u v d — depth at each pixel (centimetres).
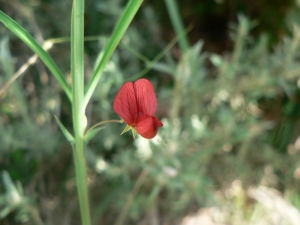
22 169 14
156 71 17
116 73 14
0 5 15
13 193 12
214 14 20
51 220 14
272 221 14
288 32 18
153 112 8
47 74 15
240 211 15
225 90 15
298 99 17
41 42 14
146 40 17
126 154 14
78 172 8
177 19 14
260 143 16
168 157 13
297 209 14
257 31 19
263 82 14
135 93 7
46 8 16
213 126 15
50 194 15
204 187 14
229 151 16
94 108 15
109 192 15
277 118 17
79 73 7
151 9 17
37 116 15
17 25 7
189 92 15
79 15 7
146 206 14
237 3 19
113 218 15
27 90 15
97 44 16
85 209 9
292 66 14
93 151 15
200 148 14
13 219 14
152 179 14
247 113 15
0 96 13
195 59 14
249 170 16
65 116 15
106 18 16
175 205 15
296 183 16
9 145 14
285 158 16
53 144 14
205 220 15
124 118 7
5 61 12
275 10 19
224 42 20
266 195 14
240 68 15
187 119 15
